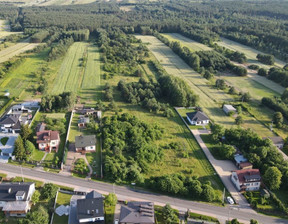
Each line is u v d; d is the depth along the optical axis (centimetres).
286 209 9369
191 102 16862
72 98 16038
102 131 13675
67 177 10788
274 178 10169
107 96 17375
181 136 13812
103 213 8769
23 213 8962
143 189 10338
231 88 18675
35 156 11912
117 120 14738
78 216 8631
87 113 15412
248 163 11319
